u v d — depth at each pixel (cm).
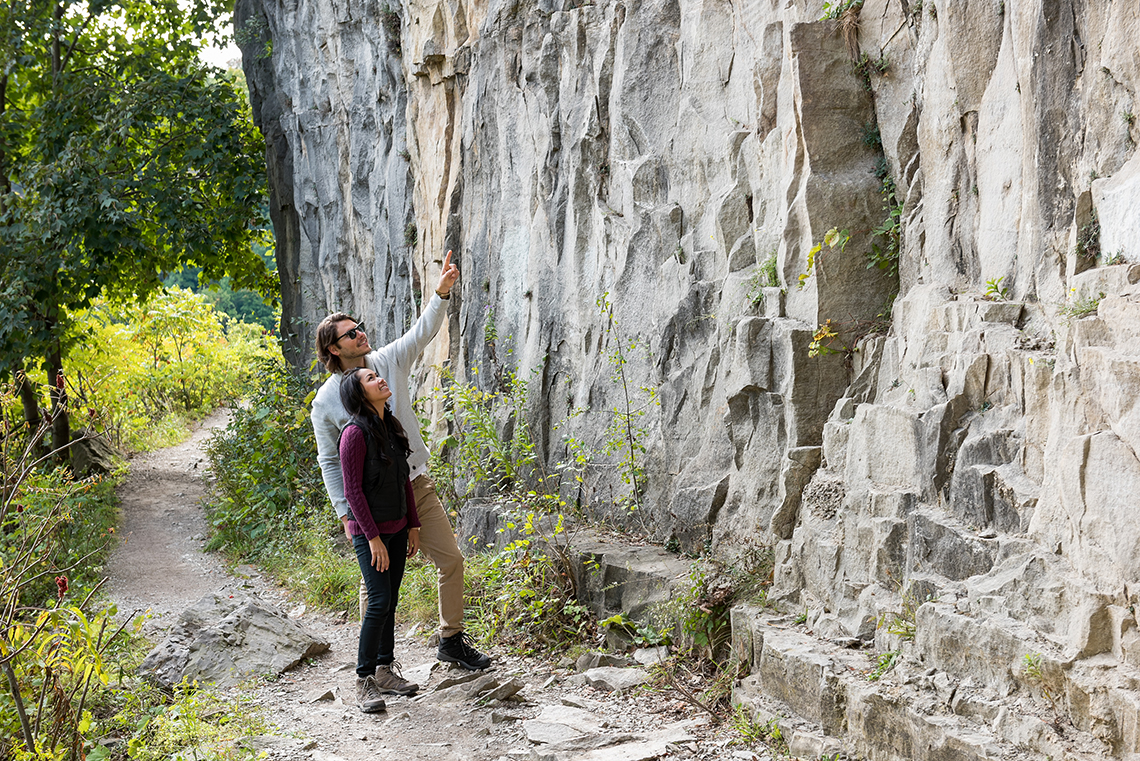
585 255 696
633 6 643
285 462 1062
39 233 1372
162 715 414
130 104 1445
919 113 436
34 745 361
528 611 535
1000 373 342
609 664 475
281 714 443
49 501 717
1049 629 285
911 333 403
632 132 645
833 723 343
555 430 719
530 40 772
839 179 466
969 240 398
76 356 1658
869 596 372
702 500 526
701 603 454
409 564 684
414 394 1003
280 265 1551
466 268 890
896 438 379
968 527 333
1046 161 343
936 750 294
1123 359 269
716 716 400
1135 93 301
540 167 754
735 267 532
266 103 1526
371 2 1147
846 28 473
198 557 998
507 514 620
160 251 1655
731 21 563
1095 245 317
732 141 545
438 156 963
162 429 2014
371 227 1216
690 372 564
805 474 448
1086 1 321
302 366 1426
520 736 395
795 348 458
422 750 390
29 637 384
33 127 1582
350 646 575
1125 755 250
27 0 1511
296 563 823
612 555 532
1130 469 265
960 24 396
